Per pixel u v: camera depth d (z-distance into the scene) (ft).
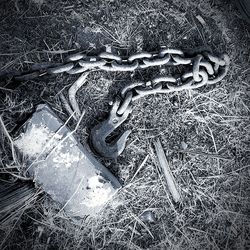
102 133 1.65
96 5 1.72
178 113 1.77
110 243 1.72
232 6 1.81
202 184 1.79
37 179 1.55
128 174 1.72
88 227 1.67
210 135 1.80
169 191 1.76
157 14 1.76
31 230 1.63
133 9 1.74
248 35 1.82
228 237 1.80
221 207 1.80
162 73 1.74
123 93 1.65
